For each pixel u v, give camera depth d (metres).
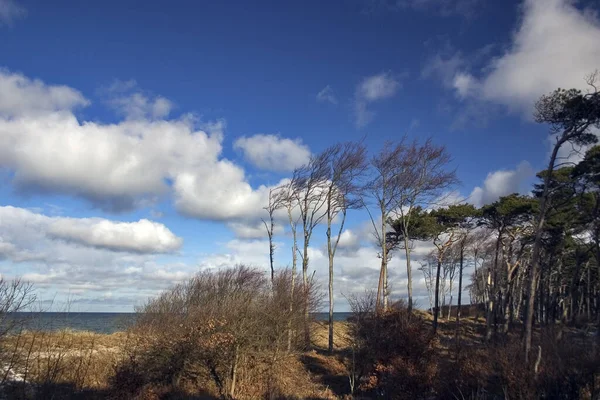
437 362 18.30
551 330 21.72
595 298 51.72
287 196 33.16
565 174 28.00
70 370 15.45
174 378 18.55
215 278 26.92
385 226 33.69
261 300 20.88
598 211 25.30
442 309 55.97
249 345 19.05
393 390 18.09
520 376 14.88
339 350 29.75
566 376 14.88
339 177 32.47
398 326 19.91
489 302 42.31
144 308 21.88
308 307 22.67
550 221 29.78
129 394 15.44
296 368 22.08
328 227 32.31
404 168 33.16
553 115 20.86
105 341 21.25
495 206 33.62
